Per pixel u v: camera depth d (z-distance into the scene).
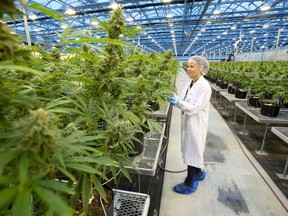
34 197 0.57
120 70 0.95
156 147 1.56
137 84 1.24
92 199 0.93
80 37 0.73
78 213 0.85
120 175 2.01
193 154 1.88
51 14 0.56
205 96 1.82
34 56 0.98
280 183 2.19
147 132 1.74
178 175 2.32
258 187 2.13
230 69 5.60
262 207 1.86
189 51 31.70
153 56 1.98
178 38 17.64
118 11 0.81
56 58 1.14
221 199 1.95
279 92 2.73
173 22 8.78
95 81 0.85
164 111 2.15
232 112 4.97
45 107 0.68
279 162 2.62
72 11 5.80
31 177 0.40
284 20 9.77
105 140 0.80
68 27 0.69
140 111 1.30
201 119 1.85
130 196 1.09
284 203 1.90
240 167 2.50
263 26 10.73
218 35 14.87
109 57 0.82
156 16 9.21
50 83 0.91
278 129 2.17
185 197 1.97
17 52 0.42
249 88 3.52
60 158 0.43
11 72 0.67
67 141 0.46
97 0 6.37
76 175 0.72
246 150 2.95
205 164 2.57
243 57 11.09
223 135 3.51
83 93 0.88
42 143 0.38
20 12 0.39
